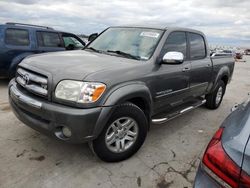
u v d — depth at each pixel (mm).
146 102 3129
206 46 4727
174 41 3738
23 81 2943
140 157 3156
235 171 1345
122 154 2984
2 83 6656
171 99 3727
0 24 6027
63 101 2506
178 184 2662
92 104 2482
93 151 2822
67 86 2500
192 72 4070
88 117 2453
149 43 3502
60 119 2475
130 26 4043
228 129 1629
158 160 3121
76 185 2527
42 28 6781
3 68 6062
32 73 2852
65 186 2500
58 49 7039
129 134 3018
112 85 2641
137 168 2902
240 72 14156
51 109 2504
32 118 2742
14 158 2926
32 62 3016
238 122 1641
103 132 2709
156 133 3977
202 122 4668
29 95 2787
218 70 5145
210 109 5570
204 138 3920
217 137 1634
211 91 5176
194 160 3191
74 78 2520
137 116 2986
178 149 3467
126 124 2932
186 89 4031
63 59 3049
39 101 2623
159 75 3275
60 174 2686
